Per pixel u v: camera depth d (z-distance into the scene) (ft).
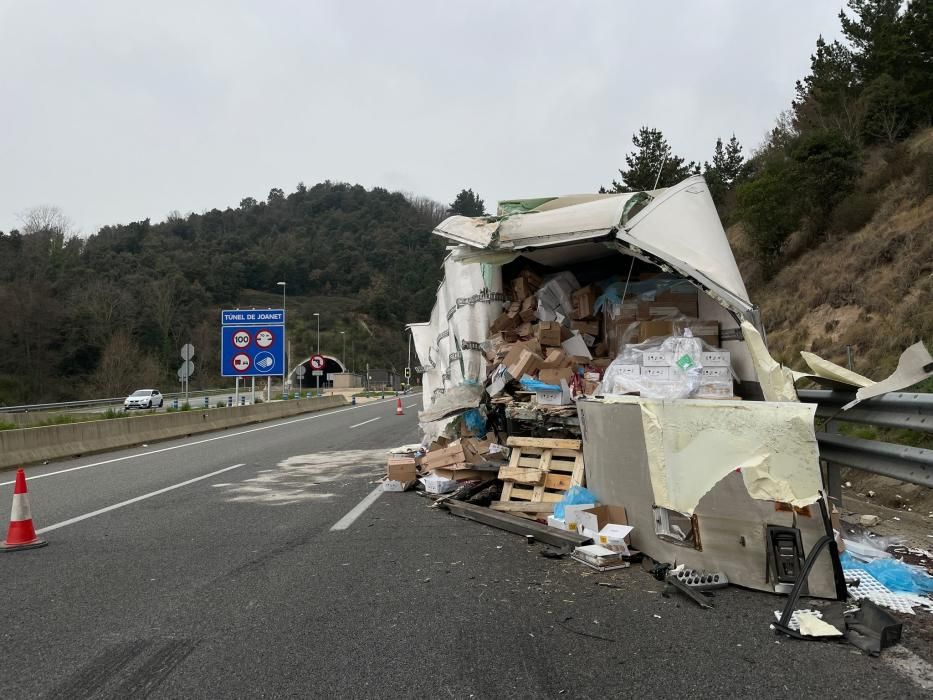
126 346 194.08
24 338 185.37
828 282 58.23
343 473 37.40
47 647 12.96
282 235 461.78
